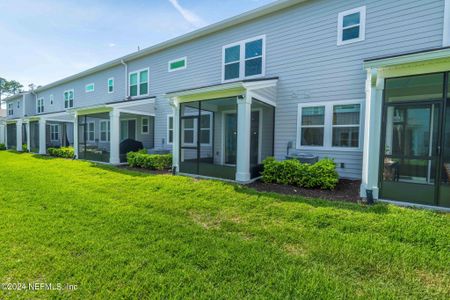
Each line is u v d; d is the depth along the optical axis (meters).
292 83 7.72
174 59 11.05
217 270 2.44
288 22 7.76
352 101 6.74
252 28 8.55
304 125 7.56
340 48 6.89
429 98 4.78
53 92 19.39
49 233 3.22
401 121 5.06
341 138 6.97
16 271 2.38
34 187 5.93
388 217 3.71
